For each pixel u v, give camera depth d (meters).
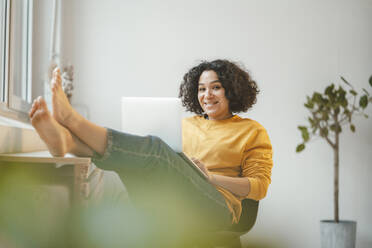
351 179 2.89
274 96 2.91
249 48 2.92
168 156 1.23
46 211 1.12
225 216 1.43
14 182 1.13
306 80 2.91
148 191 1.27
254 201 1.59
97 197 1.66
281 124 2.89
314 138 2.89
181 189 1.30
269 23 2.93
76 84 2.91
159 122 1.30
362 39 2.92
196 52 2.93
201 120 1.82
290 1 2.93
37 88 2.54
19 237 1.11
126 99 1.31
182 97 1.95
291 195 2.88
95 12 2.94
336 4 2.93
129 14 2.95
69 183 1.20
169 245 1.34
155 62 2.93
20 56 2.36
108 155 1.12
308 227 2.87
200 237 1.47
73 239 1.20
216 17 2.94
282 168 2.89
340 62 2.91
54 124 1.03
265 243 2.87
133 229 1.33
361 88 2.91
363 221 2.87
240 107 1.82
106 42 2.94
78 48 2.93
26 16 2.39
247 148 1.66
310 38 2.92
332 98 2.66
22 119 2.12
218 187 1.48
